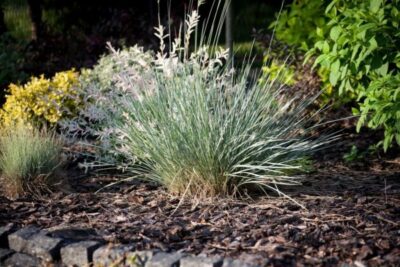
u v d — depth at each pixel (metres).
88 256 4.08
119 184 5.61
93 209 4.92
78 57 10.34
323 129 7.25
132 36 10.82
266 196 5.05
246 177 4.95
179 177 5.12
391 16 5.36
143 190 5.37
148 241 4.19
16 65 9.26
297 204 4.77
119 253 3.99
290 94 7.14
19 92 7.05
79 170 6.09
